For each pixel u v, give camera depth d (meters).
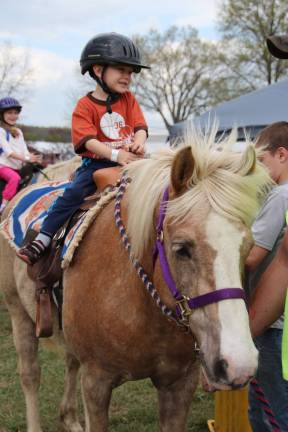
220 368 1.64
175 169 1.86
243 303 1.71
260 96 6.11
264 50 25.86
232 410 3.03
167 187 2.01
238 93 28.45
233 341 1.64
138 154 2.56
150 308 2.13
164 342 2.19
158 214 2.03
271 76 26.45
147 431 3.47
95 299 2.27
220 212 1.77
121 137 2.76
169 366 2.27
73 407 3.48
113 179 2.52
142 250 2.10
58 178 4.79
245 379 1.61
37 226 2.94
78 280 2.38
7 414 3.72
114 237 2.29
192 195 1.82
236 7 26.12
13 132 6.20
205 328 1.75
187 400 2.39
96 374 2.37
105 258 2.29
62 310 2.52
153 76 35.72
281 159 2.25
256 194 1.87
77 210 2.65
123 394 4.05
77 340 2.40
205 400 3.93
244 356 1.62
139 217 2.09
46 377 4.38
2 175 5.98
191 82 35.53
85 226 2.43
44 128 32.38
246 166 1.88
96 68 2.71
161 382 2.37
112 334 2.22
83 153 2.72
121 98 2.81
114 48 2.64
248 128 5.89
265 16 26.14
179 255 1.81
